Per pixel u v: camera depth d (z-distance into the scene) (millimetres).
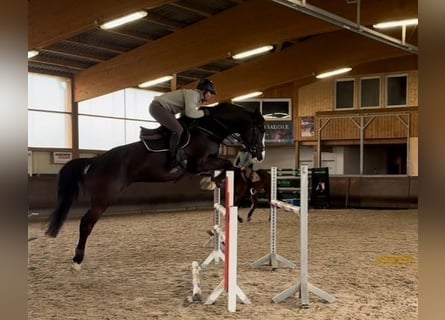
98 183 4805
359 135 16875
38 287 4051
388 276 4438
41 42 9312
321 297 3486
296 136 18172
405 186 13969
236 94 15711
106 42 12555
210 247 6395
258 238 7410
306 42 14672
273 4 11008
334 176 15031
